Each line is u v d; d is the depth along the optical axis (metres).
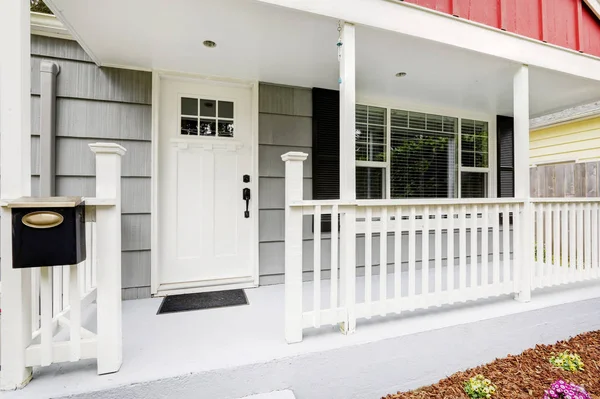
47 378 1.45
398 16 2.04
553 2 2.66
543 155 5.31
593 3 2.81
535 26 2.58
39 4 2.93
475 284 2.34
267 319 2.17
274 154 3.01
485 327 2.20
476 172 4.07
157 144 2.66
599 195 4.31
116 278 1.51
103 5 1.76
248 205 2.97
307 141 3.12
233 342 1.82
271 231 3.02
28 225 1.33
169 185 2.76
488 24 2.38
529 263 2.52
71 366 1.56
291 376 1.67
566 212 2.79
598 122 4.52
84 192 2.49
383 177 3.56
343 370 1.77
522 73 2.55
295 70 2.70
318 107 3.13
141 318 2.20
